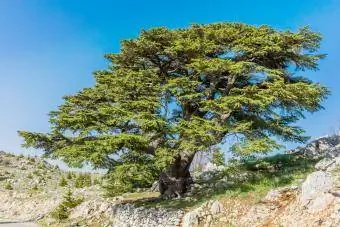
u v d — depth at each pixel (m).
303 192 17.89
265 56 24.58
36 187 53.03
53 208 36.19
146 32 24.75
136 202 26.83
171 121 24.56
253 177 23.70
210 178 28.53
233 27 25.30
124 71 24.83
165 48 24.78
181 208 22.50
